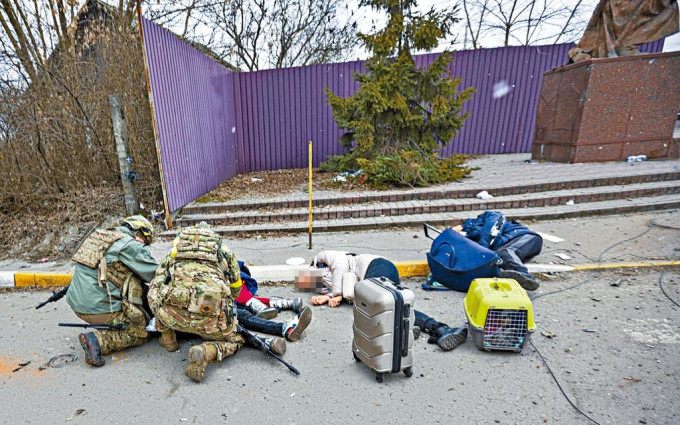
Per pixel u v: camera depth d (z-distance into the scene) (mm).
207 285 2504
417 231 5672
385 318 2314
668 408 2109
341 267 3578
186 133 6645
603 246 4562
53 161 6523
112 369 2697
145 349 2947
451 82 7789
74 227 5859
